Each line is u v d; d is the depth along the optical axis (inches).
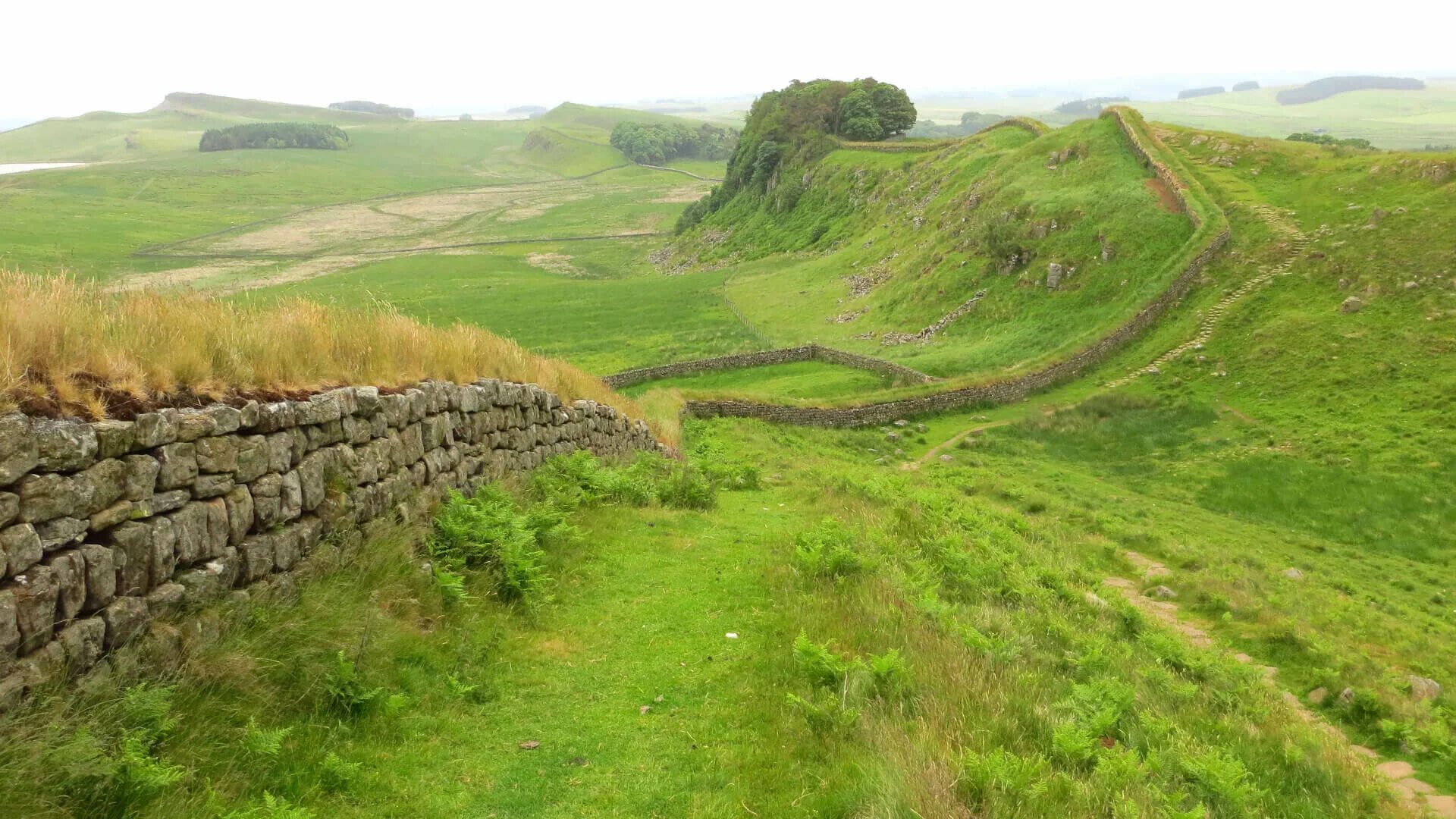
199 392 230.1
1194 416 1478.8
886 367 1886.1
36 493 175.5
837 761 215.2
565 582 358.6
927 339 2202.3
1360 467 1193.4
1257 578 719.1
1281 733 342.6
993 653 298.5
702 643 304.0
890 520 545.0
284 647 229.0
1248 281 1854.1
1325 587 766.5
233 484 233.5
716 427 1251.8
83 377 199.6
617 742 231.6
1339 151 2370.8
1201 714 337.7
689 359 2314.2
